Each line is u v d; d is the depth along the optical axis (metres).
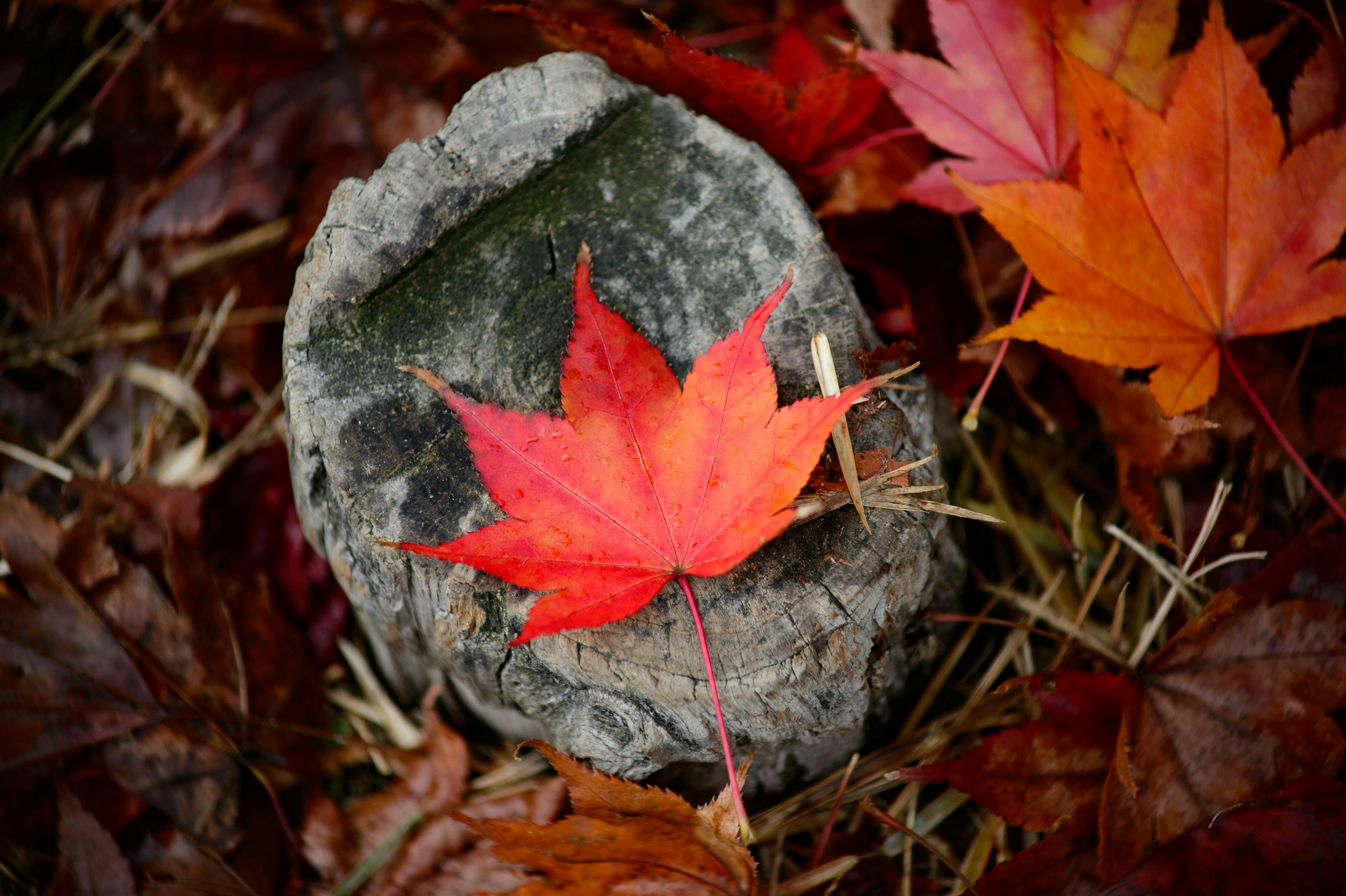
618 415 0.36
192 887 0.40
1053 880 0.38
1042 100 0.41
